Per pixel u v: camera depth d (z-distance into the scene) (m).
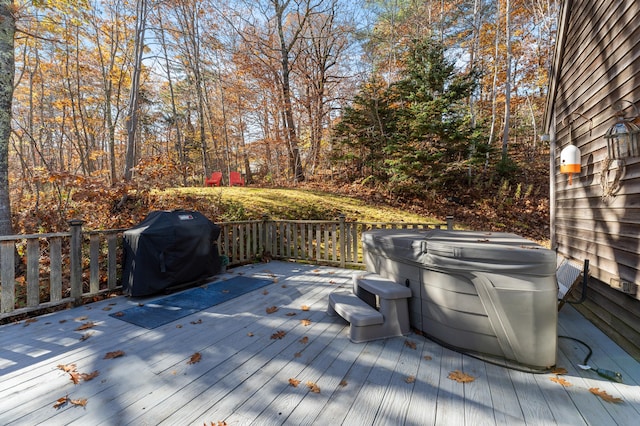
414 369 2.07
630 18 2.71
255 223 5.68
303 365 2.12
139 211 5.92
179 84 18.45
